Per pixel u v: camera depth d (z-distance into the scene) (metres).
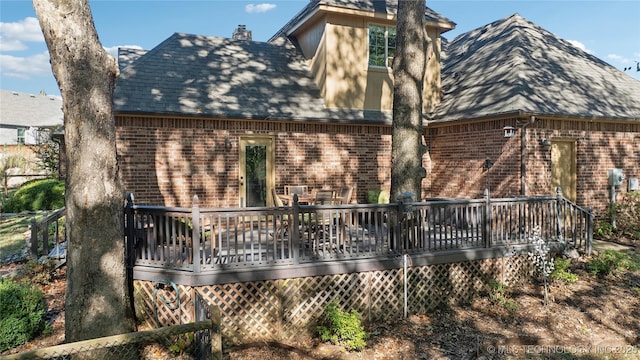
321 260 6.70
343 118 11.70
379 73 12.80
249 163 11.07
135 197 9.84
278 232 8.45
